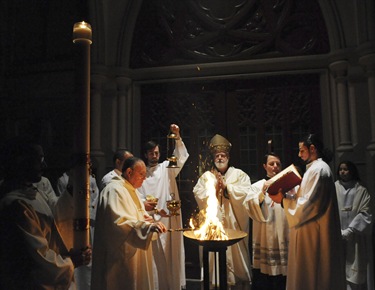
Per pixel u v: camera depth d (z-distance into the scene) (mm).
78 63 1448
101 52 4215
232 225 3152
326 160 2746
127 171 2324
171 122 4309
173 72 4234
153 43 4379
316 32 3961
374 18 3490
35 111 4473
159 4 4363
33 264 1416
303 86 4004
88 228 1454
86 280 3234
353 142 3678
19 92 4531
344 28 3752
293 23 4047
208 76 4172
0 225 1422
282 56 4023
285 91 4043
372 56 3449
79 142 1434
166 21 4344
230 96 4184
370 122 3584
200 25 4285
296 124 4000
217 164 3262
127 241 2037
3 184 1543
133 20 4312
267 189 2557
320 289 2447
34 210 1505
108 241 2086
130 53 4379
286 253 2977
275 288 3010
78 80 1442
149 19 4402
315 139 2674
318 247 2477
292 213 2492
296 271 2512
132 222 2061
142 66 4367
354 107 3686
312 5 3986
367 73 3553
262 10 4121
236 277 3090
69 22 4438
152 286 2318
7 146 1544
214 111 4215
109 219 2094
